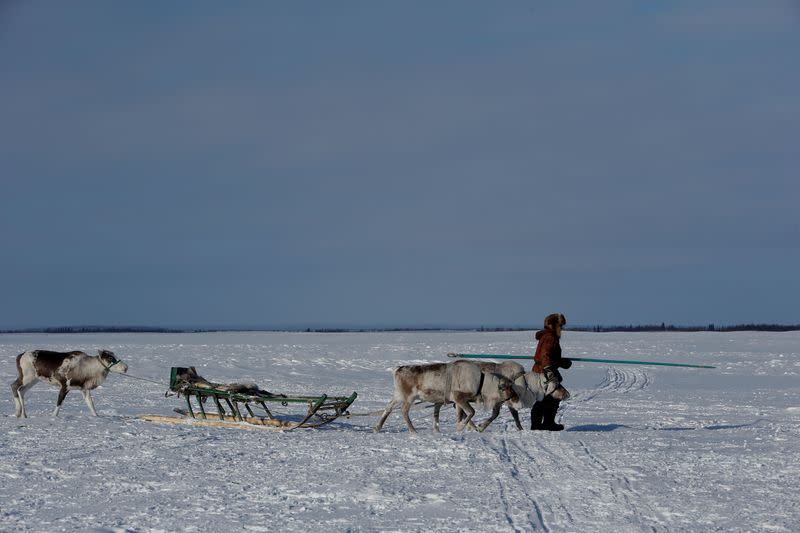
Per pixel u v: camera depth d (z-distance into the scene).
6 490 10.18
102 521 8.60
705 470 11.23
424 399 15.19
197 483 10.52
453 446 13.08
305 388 28.61
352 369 39.00
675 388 29.09
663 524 8.39
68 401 23.20
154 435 14.59
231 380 32.69
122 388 27.55
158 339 77.19
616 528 8.26
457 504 9.30
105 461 12.11
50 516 8.84
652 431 15.23
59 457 12.42
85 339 77.56
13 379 31.78
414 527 8.32
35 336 91.06
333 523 8.48
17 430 15.16
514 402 14.99
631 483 10.39
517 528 8.24
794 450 12.82
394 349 50.72
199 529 8.28
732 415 19.83
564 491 9.96
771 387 29.31
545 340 15.57
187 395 16.62
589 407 22.20
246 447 13.31
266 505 9.31
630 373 36.34
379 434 14.85
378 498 9.62
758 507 9.07
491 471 11.20
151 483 10.54
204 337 83.56
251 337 82.56
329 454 12.59
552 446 13.20
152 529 8.29
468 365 14.99
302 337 80.81
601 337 70.06
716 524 8.38
